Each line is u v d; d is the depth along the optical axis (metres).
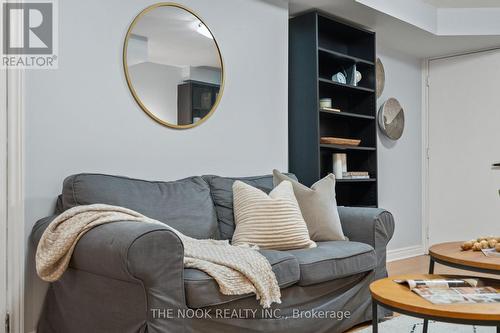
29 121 2.43
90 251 1.84
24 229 2.39
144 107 2.88
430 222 5.62
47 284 2.46
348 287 2.71
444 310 1.64
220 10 3.36
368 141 4.49
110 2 2.76
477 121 5.31
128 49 2.82
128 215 2.06
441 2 4.68
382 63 5.14
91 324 1.96
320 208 2.97
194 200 2.72
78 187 2.33
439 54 5.56
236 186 2.90
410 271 4.52
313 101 3.93
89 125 2.65
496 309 1.64
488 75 5.26
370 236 2.95
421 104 5.68
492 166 5.17
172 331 1.78
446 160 5.53
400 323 2.85
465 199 5.37
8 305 2.32
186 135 3.11
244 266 2.05
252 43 3.57
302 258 2.42
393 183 5.28
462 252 2.41
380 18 4.29
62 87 2.55
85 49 2.64
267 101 3.67
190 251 2.12
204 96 3.21
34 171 2.44
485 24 4.79
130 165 2.82
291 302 2.32
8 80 2.35
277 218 2.68
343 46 4.65
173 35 3.06
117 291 1.82
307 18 4.01
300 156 4.01
